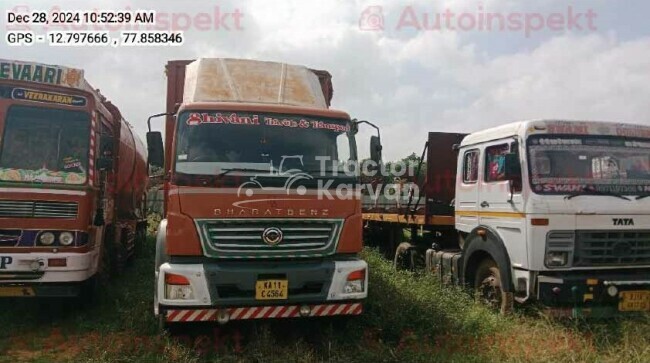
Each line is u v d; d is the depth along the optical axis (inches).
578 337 216.5
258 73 266.1
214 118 225.0
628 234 242.7
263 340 211.5
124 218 405.1
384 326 234.1
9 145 243.4
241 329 234.2
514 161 245.8
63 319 262.2
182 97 295.0
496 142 270.4
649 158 255.9
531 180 240.2
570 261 235.9
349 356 204.5
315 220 216.8
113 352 204.8
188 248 203.8
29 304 283.3
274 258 211.8
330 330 230.1
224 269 204.5
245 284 205.2
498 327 231.9
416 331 232.7
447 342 219.5
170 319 201.3
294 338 227.0
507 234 255.6
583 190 242.4
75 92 257.4
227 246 206.7
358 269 218.7
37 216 241.1
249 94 251.8
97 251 279.3
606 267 238.7
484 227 273.1
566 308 231.0
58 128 252.5
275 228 211.2
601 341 215.9
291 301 209.6
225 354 205.0
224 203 208.1
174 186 207.8
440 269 326.3
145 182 531.2
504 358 201.8
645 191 249.6
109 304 285.3
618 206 242.2
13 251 236.5
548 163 243.4
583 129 251.6
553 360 195.6
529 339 214.8
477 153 291.3
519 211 244.4
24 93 249.3
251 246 208.5
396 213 400.5
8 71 247.3
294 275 209.5
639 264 242.4
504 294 251.6
